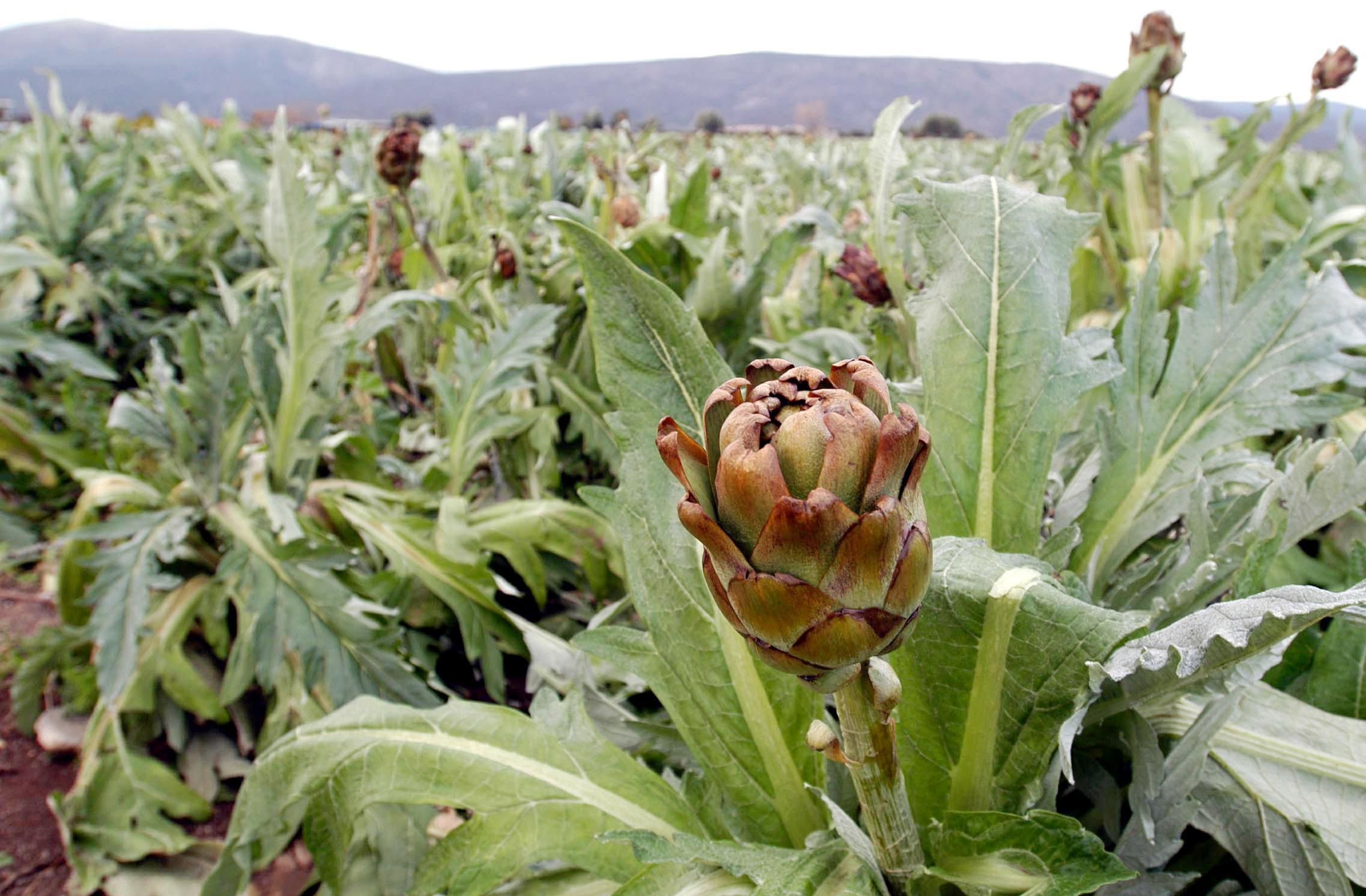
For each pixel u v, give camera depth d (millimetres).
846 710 764
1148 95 2279
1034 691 958
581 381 3137
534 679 2146
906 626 636
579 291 3035
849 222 4223
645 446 1218
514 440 3094
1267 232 3039
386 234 4203
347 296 3609
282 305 2494
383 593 2291
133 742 2221
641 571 1202
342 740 1264
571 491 3281
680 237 3033
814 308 3123
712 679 1194
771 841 1170
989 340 1241
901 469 607
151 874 1977
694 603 1200
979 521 1220
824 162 8031
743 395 674
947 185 1353
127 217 5762
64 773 2393
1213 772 1101
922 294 1321
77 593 2484
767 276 2762
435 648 2473
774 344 2260
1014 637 957
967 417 1236
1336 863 1010
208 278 5500
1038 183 3150
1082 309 2428
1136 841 1032
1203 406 1377
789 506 571
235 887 1374
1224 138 3205
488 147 8219
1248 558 976
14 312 4406
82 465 2795
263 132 14055
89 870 1958
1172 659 895
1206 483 1208
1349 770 1041
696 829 1147
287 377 2465
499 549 2562
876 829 854
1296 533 1139
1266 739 1096
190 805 2107
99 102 173250
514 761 1202
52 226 4996
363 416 3621
